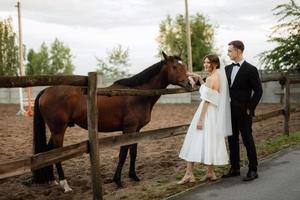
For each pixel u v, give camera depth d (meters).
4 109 24.98
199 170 6.71
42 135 6.30
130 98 6.48
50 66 77.56
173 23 48.00
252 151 5.95
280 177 6.00
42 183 6.43
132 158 6.58
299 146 8.61
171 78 6.65
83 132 12.89
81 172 7.35
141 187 5.97
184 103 27.75
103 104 6.38
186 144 6.00
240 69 5.93
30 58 77.19
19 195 5.91
